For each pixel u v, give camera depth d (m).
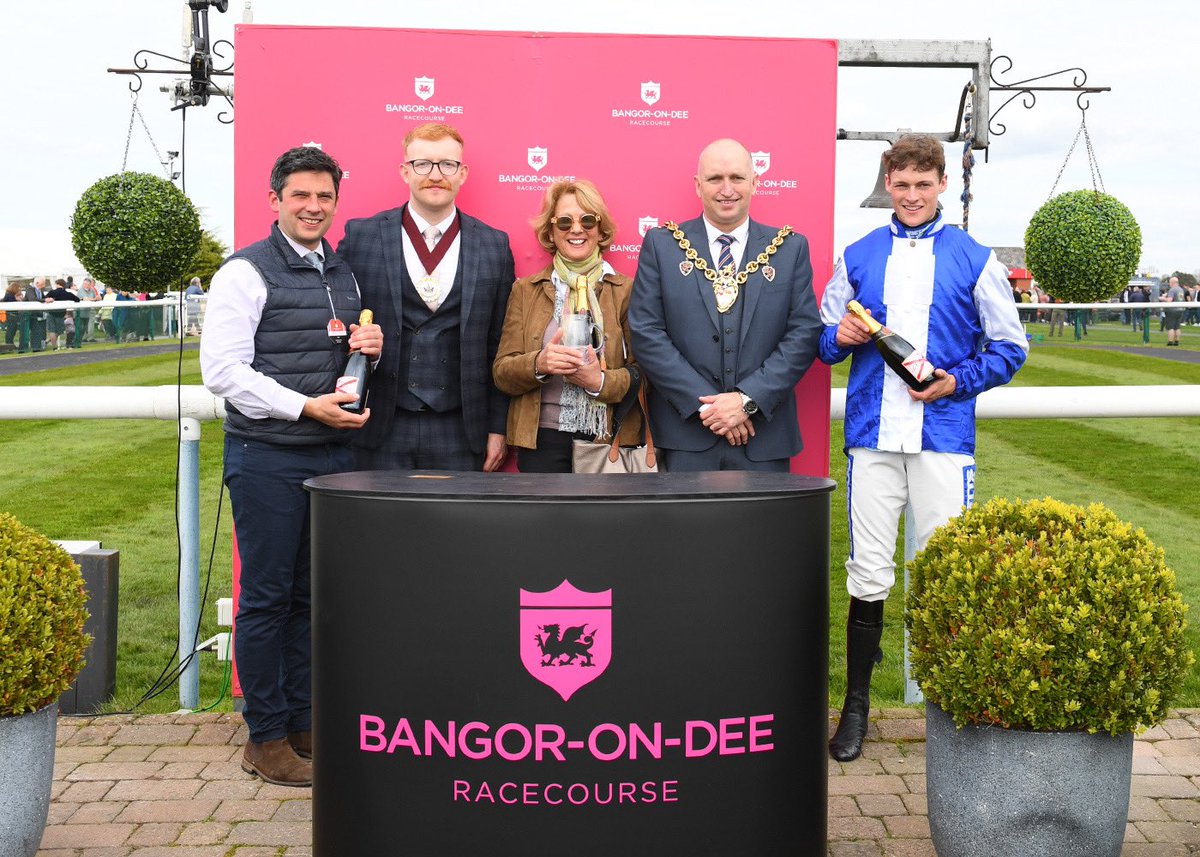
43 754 2.72
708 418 3.57
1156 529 7.81
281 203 3.35
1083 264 4.24
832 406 4.33
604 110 4.24
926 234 3.62
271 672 3.48
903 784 3.47
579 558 2.15
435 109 4.21
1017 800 2.57
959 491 3.57
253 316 3.33
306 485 2.37
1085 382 14.62
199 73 4.20
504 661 2.17
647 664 2.17
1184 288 24.52
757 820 2.26
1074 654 2.51
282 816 3.23
